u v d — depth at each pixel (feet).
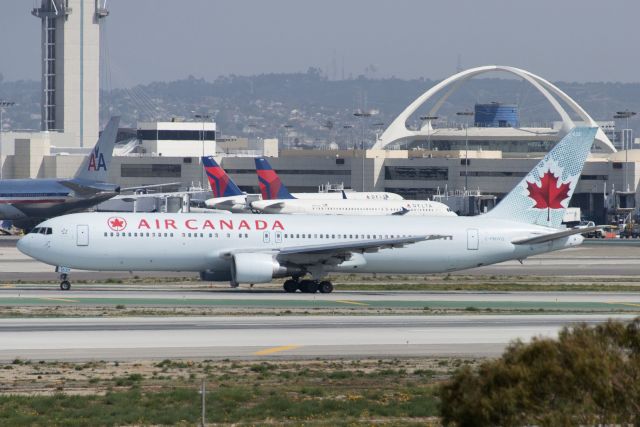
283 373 566.36
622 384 338.95
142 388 521.24
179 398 497.05
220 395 504.02
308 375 562.25
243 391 512.63
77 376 545.44
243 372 568.00
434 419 468.75
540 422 334.85
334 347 647.97
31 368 562.66
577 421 337.11
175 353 616.80
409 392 520.83
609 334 369.09
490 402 342.64
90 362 582.35
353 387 534.78
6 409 464.24
